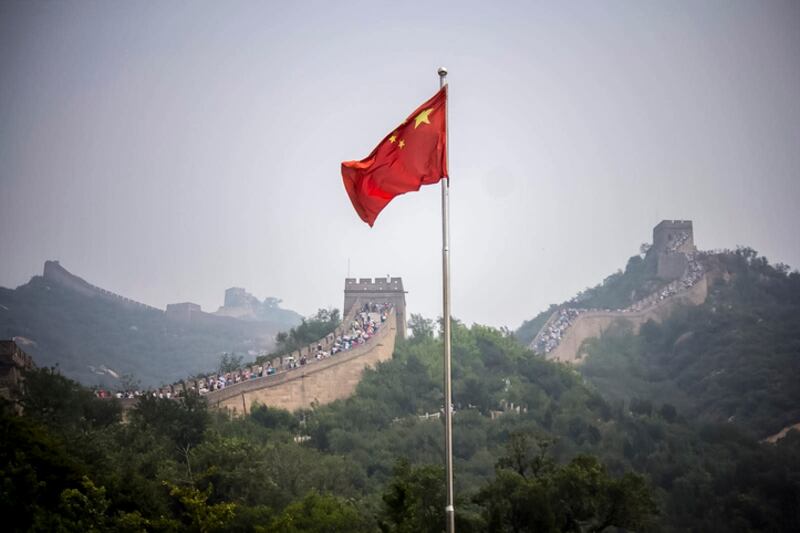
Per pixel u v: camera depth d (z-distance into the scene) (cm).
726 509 19112
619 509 10869
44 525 9262
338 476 15612
